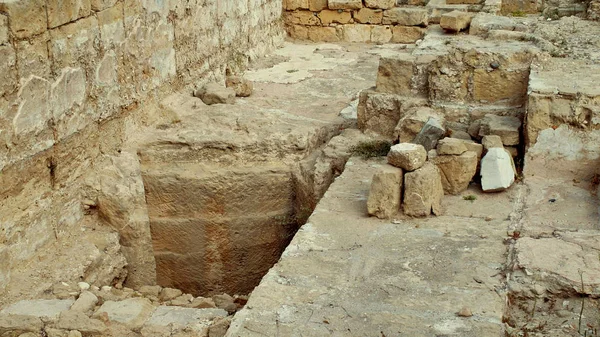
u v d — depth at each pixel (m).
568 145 6.99
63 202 7.16
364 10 13.98
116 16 8.00
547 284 5.27
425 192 6.40
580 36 9.52
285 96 10.33
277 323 4.92
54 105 6.94
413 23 13.80
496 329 4.78
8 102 6.28
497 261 5.62
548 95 7.05
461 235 6.07
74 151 7.33
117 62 8.08
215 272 8.58
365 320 4.93
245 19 12.10
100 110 7.77
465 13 10.65
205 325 5.42
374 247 5.93
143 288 7.00
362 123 8.67
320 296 5.23
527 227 6.08
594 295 5.14
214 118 8.98
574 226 6.07
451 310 5.01
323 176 7.93
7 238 6.27
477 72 8.03
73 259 6.78
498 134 7.33
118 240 7.51
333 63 12.30
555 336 4.96
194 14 10.06
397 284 5.36
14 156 6.39
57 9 6.90
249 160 8.40
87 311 5.79
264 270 8.66
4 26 6.20
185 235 8.38
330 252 5.88
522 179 6.96
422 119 7.86
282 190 8.38
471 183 7.05
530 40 9.32
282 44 13.92
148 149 8.35
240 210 8.38
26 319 5.59
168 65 9.35
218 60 11.05
